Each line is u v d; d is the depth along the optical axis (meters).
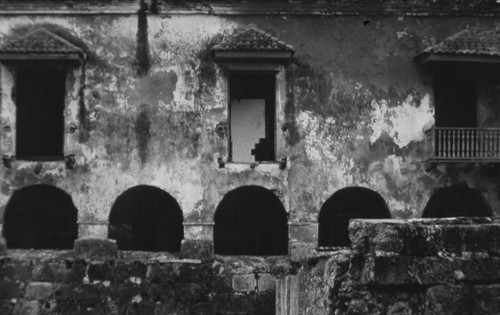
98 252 22.00
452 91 23.64
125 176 22.42
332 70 22.98
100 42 22.78
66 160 22.23
